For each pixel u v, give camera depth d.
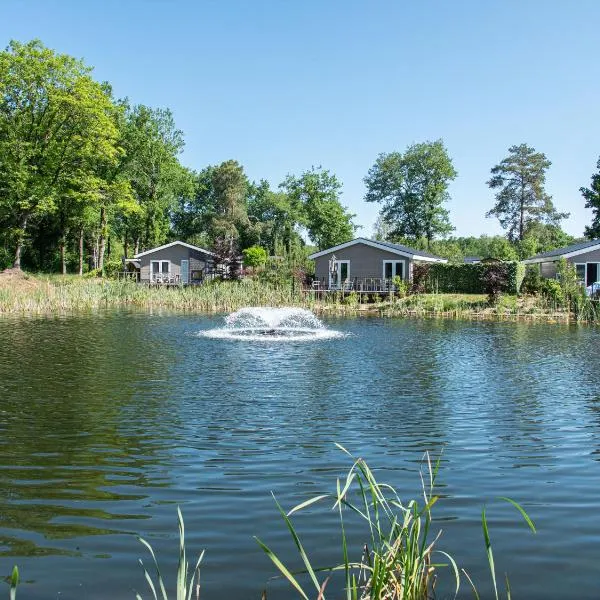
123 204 57.34
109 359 17.50
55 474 7.71
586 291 38.28
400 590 4.47
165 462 8.22
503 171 81.44
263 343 21.72
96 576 5.07
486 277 40.03
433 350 20.23
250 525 6.13
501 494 7.05
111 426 10.09
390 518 5.75
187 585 4.93
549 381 14.55
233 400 12.22
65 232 59.16
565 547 5.62
